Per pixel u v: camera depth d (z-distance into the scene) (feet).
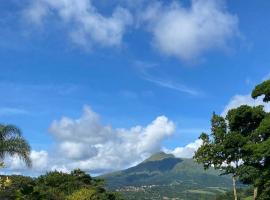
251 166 124.67
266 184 122.72
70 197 176.14
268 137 124.06
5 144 98.43
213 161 130.72
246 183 132.36
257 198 128.98
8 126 100.48
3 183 96.94
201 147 131.54
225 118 132.57
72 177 213.25
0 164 87.30
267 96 132.05
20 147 99.66
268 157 121.19
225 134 129.59
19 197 123.13
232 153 128.26
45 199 140.77
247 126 133.59
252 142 126.72
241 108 129.49
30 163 101.19
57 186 199.21
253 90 132.67
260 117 130.00
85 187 212.43
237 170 126.72
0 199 120.57
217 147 127.95
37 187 153.58
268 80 130.31
